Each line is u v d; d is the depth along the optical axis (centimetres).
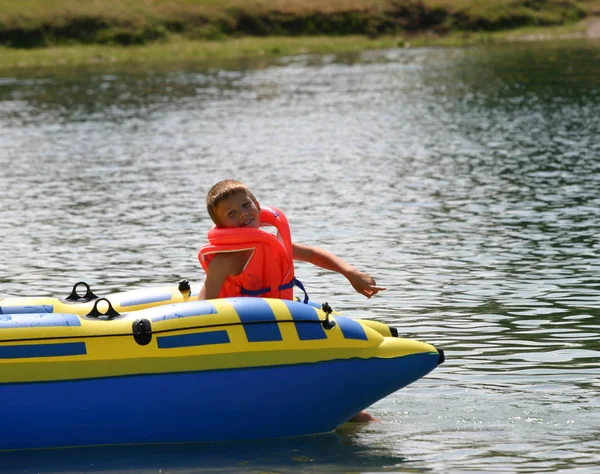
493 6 13900
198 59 11094
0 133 5509
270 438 1250
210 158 4319
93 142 5025
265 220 1356
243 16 12581
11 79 8994
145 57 11175
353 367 1252
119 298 1398
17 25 11244
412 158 4119
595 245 2364
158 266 2259
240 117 6041
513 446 1196
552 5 14288
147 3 12356
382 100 6788
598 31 13575
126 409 1194
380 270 2177
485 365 1515
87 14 11694
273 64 10225
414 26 13338
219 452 1197
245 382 1216
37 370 1172
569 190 3189
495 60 9900
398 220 2780
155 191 3441
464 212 2873
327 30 12938
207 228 2725
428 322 1752
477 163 3903
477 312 1808
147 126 5691
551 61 9494
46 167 4156
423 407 1351
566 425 1264
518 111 5856
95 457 1176
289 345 1231
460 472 1116
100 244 2536
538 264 2184
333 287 2039
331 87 7788
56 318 1198
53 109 6706
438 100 6681
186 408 1208
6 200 3331
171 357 1200
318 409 1250
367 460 1164
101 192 3453
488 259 2252
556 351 1571
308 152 4422
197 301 1238
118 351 1192
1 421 1170
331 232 2627
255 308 1236
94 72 9600
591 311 1789
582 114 5556
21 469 1140
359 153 4334
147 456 1180
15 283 2112
